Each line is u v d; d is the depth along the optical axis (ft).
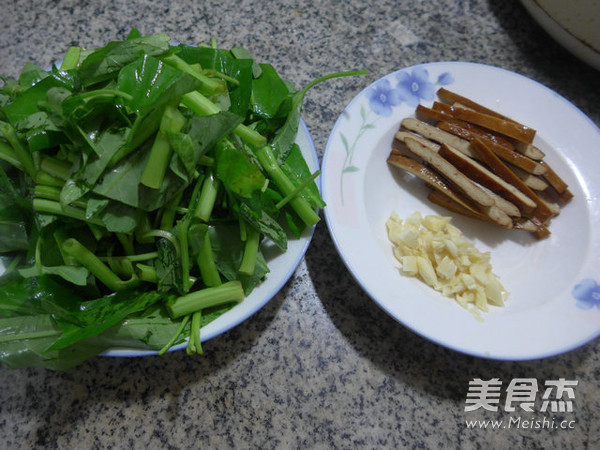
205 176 1.94
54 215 1.89
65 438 2.05
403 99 2.68
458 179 2.51
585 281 2.28
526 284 2.43
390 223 2.53
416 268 2.29
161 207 1.94
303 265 2.47
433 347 2.33
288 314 2.36
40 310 1.85
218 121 1.77
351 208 2.31
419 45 3.21
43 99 1.90
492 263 2.55
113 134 1.79
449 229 2.50
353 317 2.36
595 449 2.13
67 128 1.74
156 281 1.97
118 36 3.09
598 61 2.86
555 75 3.14
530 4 2.94
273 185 2.18
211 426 2.10
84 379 2.17
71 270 1.86
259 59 3.05
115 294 1.97
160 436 2.07
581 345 2.08
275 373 2.23
